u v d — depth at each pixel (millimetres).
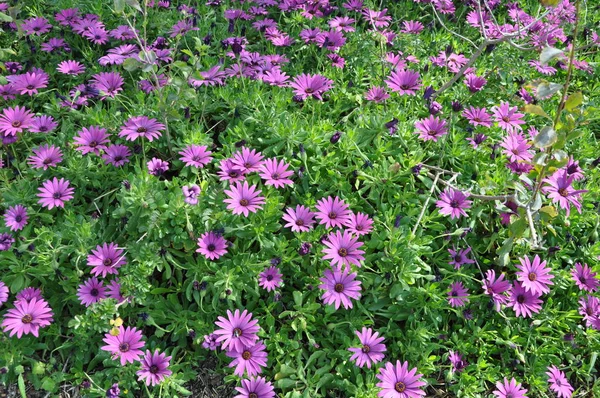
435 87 1151
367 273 890
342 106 1102
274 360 855
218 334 799
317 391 844
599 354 909
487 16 1321
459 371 851
